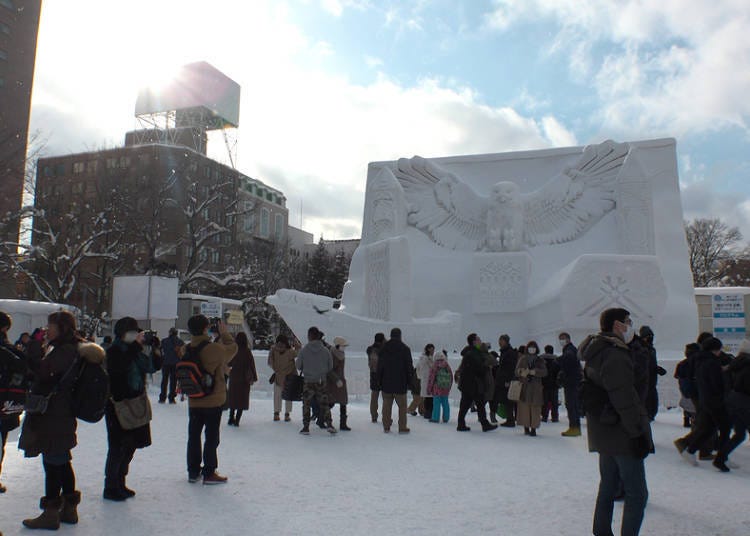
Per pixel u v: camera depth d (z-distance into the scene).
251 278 39.22
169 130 57.94
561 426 11.53
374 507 5.58
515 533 4.91
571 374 10.18
